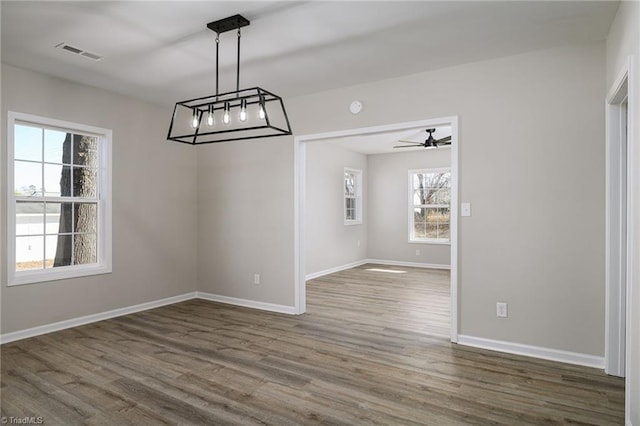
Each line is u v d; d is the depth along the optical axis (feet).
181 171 17.39
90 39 10.22
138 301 15.65
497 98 11.37
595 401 8.25
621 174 9.50
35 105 12.60
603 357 10.04
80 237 14.08
